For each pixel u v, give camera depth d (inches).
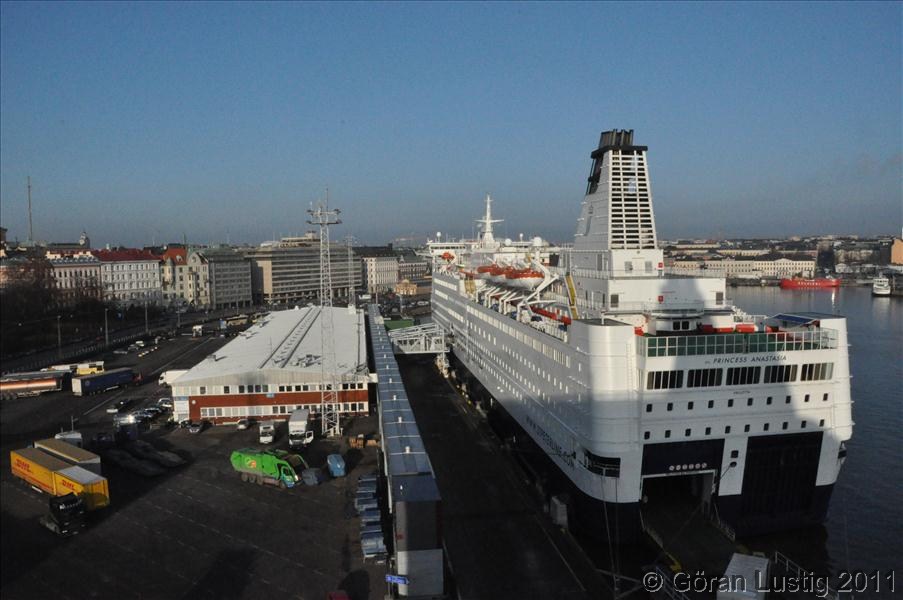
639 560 1627.7
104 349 4584.2
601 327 1603.1
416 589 1362.0
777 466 1727.4
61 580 1393.9
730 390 1638.8
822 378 1694.1
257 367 2647.6
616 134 2167.8
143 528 1654.8
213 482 1967.3
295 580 1406.3
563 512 1763.0
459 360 3762.3
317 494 1873.8
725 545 1624.0
